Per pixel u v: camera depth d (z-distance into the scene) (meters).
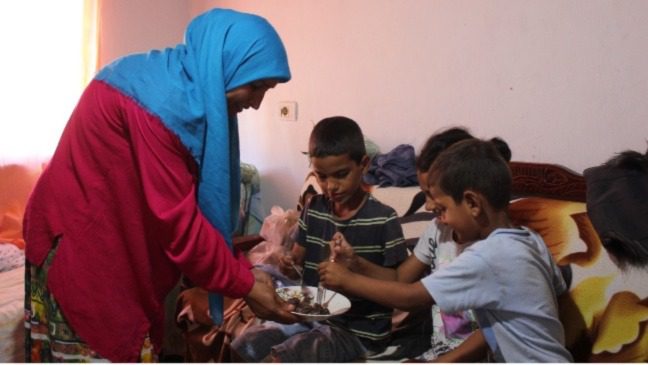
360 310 1.52
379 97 2.38
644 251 1.28
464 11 2.04
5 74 2.58
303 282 1.64
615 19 1.68
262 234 2.16
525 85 1.91
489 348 1.19
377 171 2.10
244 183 2.74
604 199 1.39
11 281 2.20
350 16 2.43
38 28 2.65
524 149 1.94
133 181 1.14
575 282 1.39
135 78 1.13
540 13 1.84
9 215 2.60
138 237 1.16
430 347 1.52
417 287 1.19
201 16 1.25
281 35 2.74
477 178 1.11
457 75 2.09
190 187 1.15
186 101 1.13
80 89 2.82
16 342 1.97
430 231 1.48
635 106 1.67
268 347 1.53
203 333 1.78
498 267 1.07
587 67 1.75
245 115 3.01
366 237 1.53
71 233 1.17
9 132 2.61
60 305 1.18
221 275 1.16
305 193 2.17
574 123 1.81
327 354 1.44
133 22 3.06
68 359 1.21
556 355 1.09
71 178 1.18
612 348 1.29
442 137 1.39
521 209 1.60
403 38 2.25
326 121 1.52
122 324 1.19
